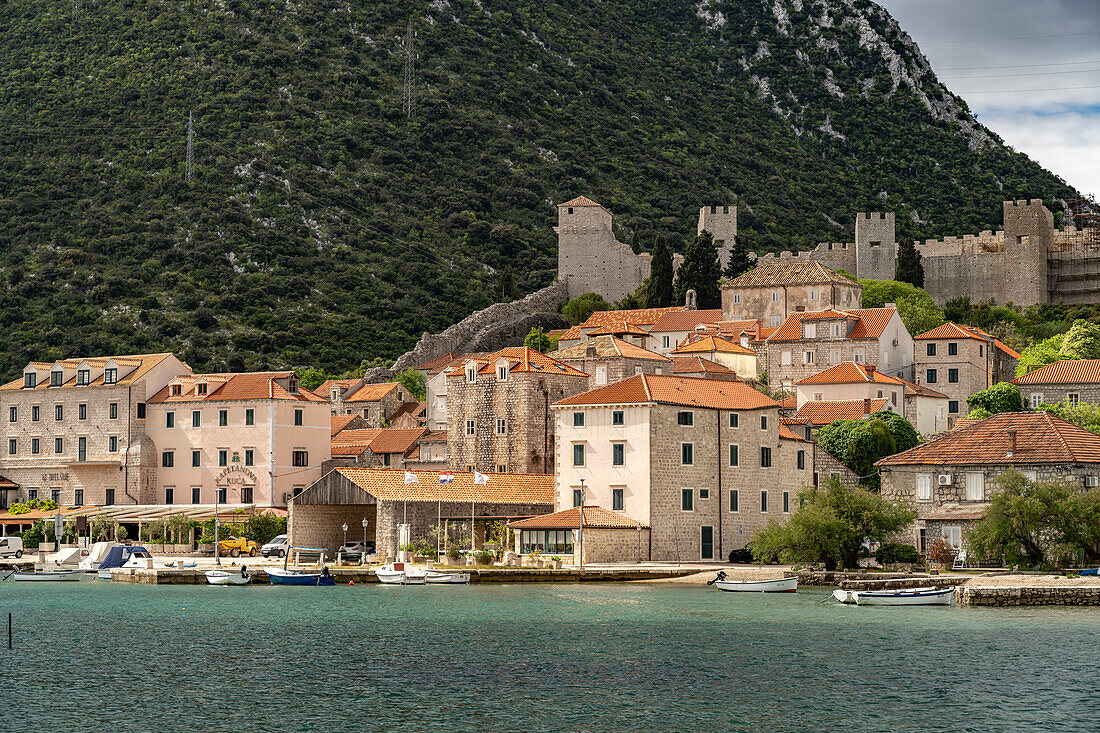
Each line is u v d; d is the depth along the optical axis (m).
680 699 63.59
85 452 161.62
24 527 157.00
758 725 58.97
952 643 77.19
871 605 94.94
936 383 180.38
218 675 69.88
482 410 146.88
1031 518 100.00
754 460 128.75
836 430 143.88
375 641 80.12
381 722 59.59
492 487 133.38
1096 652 73.56
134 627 87.31
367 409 197.50
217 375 162.25
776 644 77.88
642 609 94.06
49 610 97.31
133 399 159.75
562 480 125.81
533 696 64.31
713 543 124.69
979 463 109.12
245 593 108.81
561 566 115.00
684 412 123.81
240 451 155.75
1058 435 108.75
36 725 59.66
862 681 67.12
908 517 109.56
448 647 77.62
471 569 114.56
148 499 158.75
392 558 126.94
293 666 72.12
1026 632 80.56
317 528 135.00
